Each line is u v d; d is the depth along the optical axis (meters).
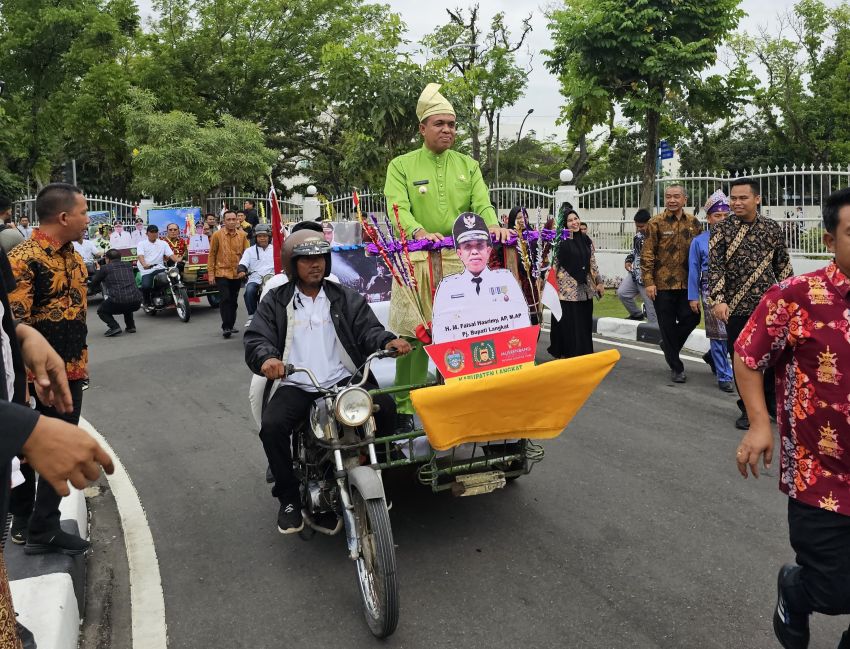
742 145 35.47
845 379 2.52
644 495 4.85
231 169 25.09
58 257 4.03
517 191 15.83
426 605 3.66
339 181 33.50
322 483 4.08
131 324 12.20
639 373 7.96
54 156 38.78
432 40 22.33
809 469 2.63
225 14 32.78
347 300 4.29
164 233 18.31
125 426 6.90
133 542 4.50
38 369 2.45
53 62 33.72
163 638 3.49
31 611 3.23
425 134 4.90
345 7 34.09
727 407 6.65
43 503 3.81
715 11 16.03
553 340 8.31
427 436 3.79
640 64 16.00
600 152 30.89
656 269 7.45
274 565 4.16
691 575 3.83
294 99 34.25
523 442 4.31
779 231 5.83
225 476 5.54
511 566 4.00
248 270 11.23
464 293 3.86
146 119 24.86
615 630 3.38
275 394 4.21
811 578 2.66
